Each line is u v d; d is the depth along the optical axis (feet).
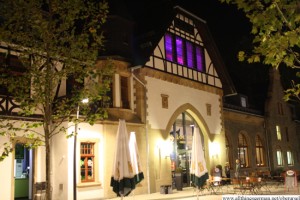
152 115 57.62
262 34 18.54
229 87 75.72
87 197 45.91
